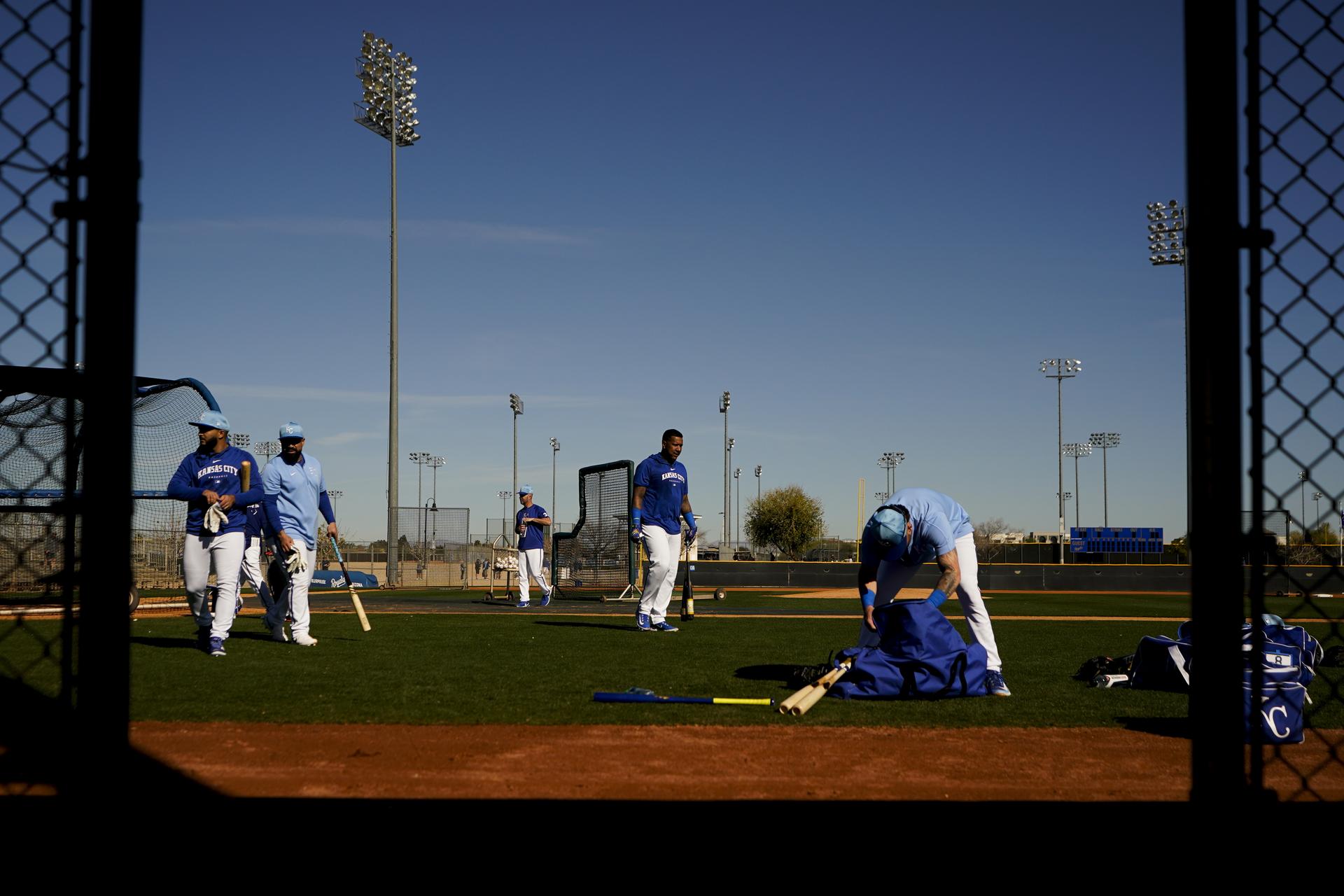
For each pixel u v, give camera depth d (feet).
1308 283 7.68
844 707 19.20
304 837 9.98
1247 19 7.84
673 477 36.35
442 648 29.68
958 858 9.42
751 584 91.86
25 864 8.46
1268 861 7.73
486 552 100.89
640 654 28.22
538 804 11.51
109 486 7.82
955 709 19.11
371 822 10.61
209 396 42.37
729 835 10.20
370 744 15.03
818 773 13.42
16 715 14.76
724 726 16.94
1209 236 7.66
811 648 30.37
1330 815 9.34
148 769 13.17
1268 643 16.99
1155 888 8.52
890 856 9.50
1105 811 11.35
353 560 159.43
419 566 95.50
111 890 8.02
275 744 14.97
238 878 8.64
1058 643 33.45
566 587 71.00
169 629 35.40
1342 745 15.58
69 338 7.66
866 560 21.57
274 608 31.27
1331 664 26.43
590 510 69.26
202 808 11.16
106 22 7.71
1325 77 7.80
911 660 20.45
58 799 9.68
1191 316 7.77
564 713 18.04
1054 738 16.19
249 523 31.58
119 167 7.70
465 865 9.13
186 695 19.72
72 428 7.77
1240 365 7.63
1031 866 9.17
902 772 13.51
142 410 41.04
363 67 94.84
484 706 18.71
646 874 8.90
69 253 7.66
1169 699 20.58
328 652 28.14
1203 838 7.80
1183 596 77.92
